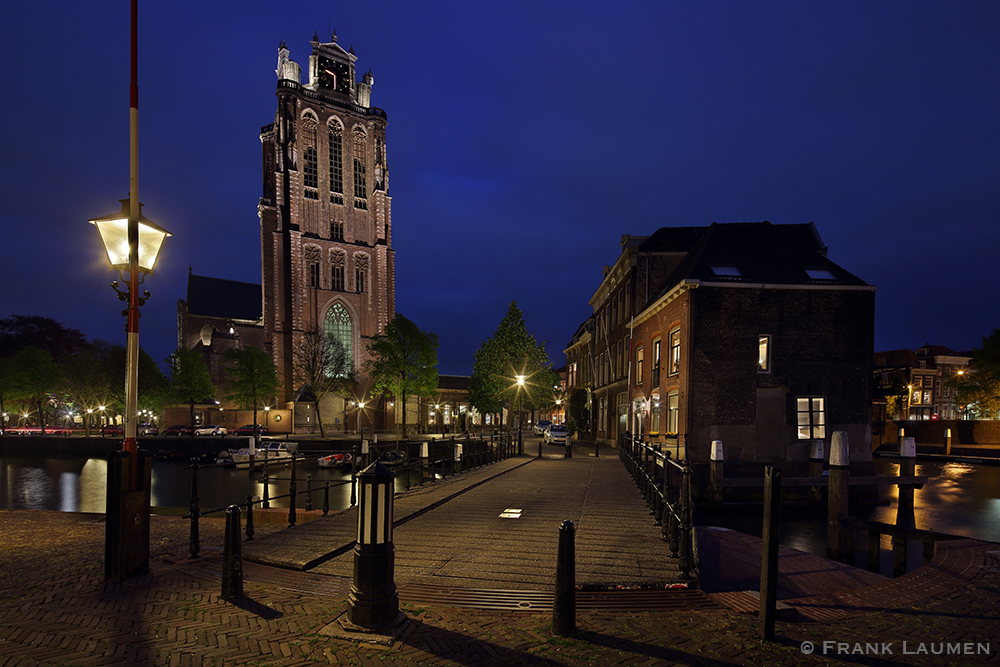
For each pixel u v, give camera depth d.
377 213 77.88
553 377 50.12
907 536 9.68
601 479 14.73
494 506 10.30
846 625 4.76
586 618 4.80
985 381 42.31
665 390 21.72
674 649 4.16
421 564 6.43
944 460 36.88
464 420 57.16
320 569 6.28
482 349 50.28
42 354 56.81
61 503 22.94
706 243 21.78
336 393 67.75
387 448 34.75
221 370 77.31
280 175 70.81
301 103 73.56
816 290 19.58
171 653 3.99
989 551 7.62
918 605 5.34
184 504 22.33
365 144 79.62
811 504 17.59
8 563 6.71
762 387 19.30
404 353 50.12
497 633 4.42
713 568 8.77
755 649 4.20
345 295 74.19
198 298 82.62
